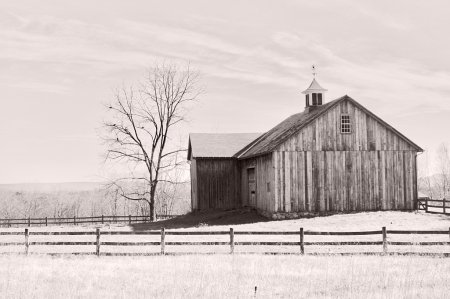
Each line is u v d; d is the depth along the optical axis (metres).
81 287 13.70
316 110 39.88
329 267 16.66
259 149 39.72
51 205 89.19
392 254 19.77
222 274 15.36
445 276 14.69
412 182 37.25
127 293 12.93
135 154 47.59
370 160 36.69
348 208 36.06
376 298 12.12
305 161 35.91
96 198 90.06
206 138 49.12
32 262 18.02
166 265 17.17
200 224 36.97
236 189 45.75
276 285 13.89
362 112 36.88
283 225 31.52
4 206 81.31
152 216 46.78
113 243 19.80
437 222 30.58
